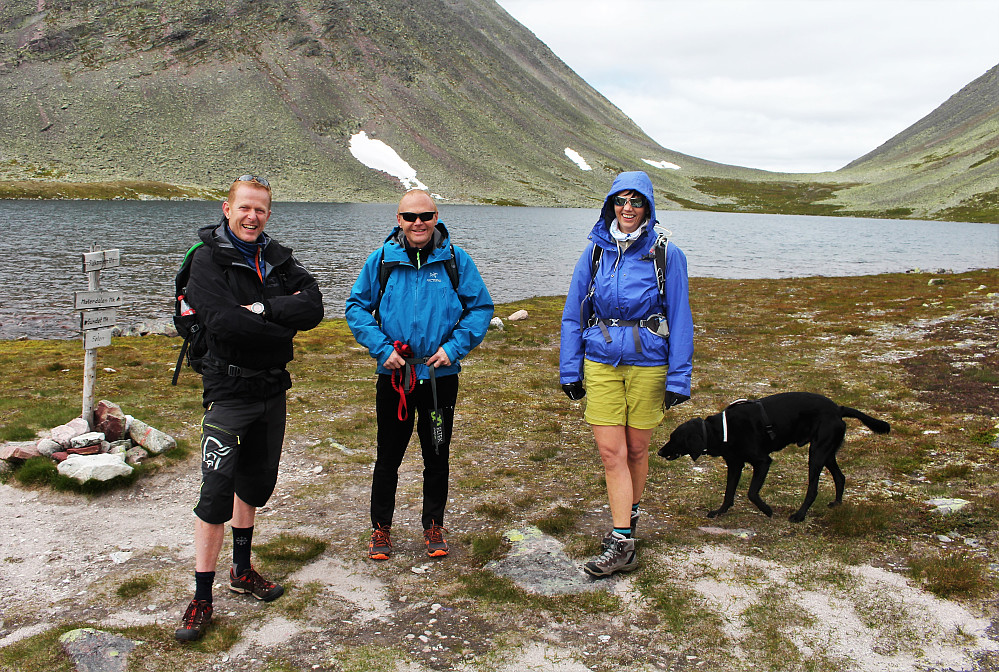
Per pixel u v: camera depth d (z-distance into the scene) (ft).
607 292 13.84
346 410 32.32
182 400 33.73
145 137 469.16
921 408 29.76
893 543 15.20
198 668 10.93
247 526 13.34
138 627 12.22
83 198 337.72
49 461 21.06
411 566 15.15
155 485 21.08
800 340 54.95
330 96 636.07
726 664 10.76
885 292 96.53
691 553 15.02
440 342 14.58
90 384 23.02
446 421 15.06
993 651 10.84
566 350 14.55
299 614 12.79
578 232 262.67
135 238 169.07
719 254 194.18
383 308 14.49
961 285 105.19
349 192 469.57
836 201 586.04
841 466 22.00
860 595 12.76
